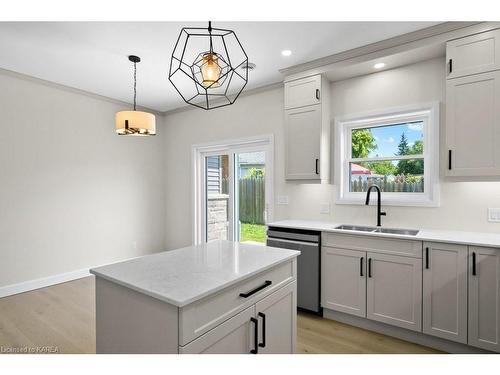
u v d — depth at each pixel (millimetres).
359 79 3113
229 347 1264
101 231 4219
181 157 4859
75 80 3609
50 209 3684
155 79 3561
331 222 3285
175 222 4965
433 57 2674
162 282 1235
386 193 3062
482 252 2018
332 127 3289
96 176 4164
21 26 2387
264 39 2600
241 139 4051
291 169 3232
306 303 2803
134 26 2389
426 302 2230
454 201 2602
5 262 3316
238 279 1290
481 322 2027
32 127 3525
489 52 2174
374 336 2438
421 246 2244
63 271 3795
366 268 2502
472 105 2234
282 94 3672
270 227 3096
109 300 1349
